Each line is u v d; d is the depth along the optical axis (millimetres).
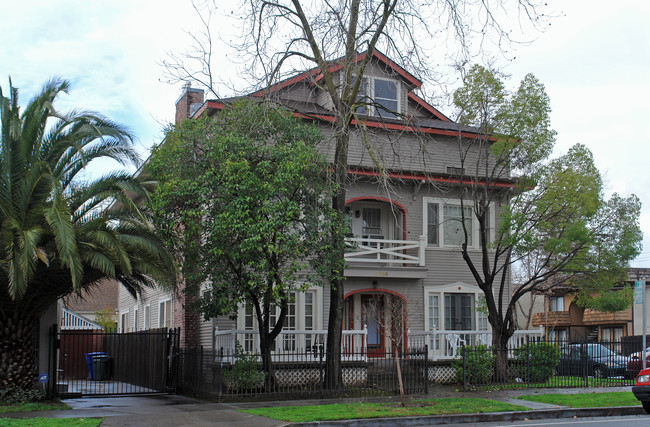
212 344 21172
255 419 13305
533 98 21031
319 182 18625
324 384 19250
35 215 15734
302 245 17719
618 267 21750
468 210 25516
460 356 21703
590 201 20641
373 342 24109
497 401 16250
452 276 24906
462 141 25922
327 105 25438
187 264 18062
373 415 13781
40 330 18125
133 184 17219
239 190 16859
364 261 23141
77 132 17000
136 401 17688
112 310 43000
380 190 24719
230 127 18297
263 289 17656
